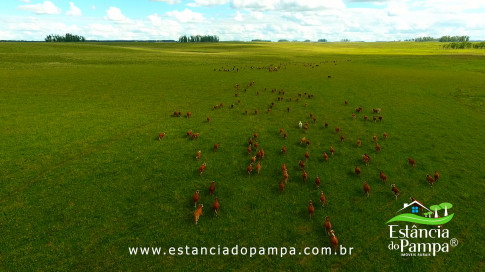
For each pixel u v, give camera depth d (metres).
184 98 44.84
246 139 27.47
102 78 61.25
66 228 14.71
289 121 33.25
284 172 19.14
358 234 14.44
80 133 28.03
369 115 35.56
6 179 19.11
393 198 17.39
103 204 16.77
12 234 14.20
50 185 18.58
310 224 15.16
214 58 115.94
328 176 20.12
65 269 12.32
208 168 21.39
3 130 28.02
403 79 62.84
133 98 44.00
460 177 19.73
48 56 100.69
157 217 15.75
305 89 52.06
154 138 27.42
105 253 13.19
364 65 93.56
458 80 60.94
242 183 19.27
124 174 20.27
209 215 15.94
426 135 28.14
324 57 128.25
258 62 105.25
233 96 46.59
